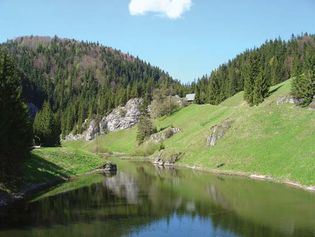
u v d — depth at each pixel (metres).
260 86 124.44
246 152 102.88
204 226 46.50
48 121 153.38
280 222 47.62
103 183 83.12
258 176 88.94
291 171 81.88
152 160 155.00
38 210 54.59
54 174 87.25
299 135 95.31
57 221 48.56
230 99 187.00
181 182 84.19
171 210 54.91
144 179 90.69
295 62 191.12
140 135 190.38
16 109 62.31
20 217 50.44
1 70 59.50
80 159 109.56
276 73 198.38
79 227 45.84
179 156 132.38
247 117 118.69
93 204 58.94
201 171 107.00
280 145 96.44
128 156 181.12
